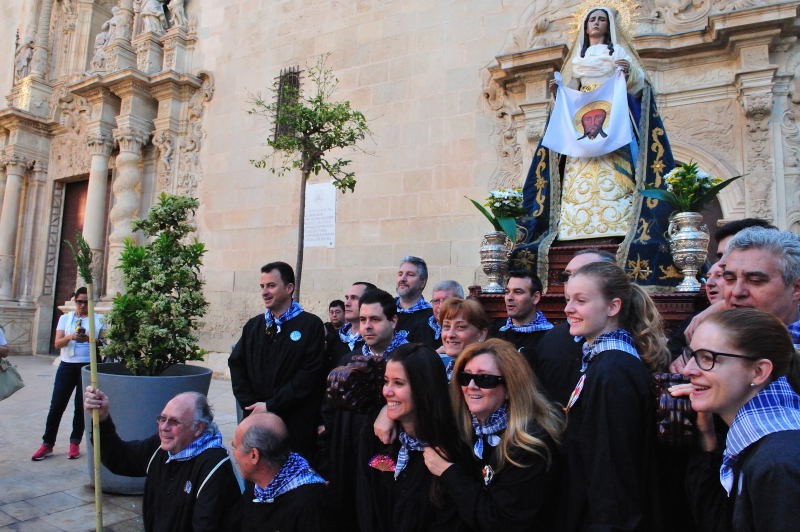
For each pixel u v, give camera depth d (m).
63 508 4.19
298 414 3.77
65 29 16.19
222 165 12.01
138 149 12.80
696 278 3.58
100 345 5.62
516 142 8.80
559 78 4.31
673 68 7.94
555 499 2.11
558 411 2.22
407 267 4.52
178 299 4.96
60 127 15.45
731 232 2.75
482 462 2.20
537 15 8.91
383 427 2.40
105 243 13.86
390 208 9.80
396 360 2.30
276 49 11.64
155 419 4.45
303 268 10.56
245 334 4.09
